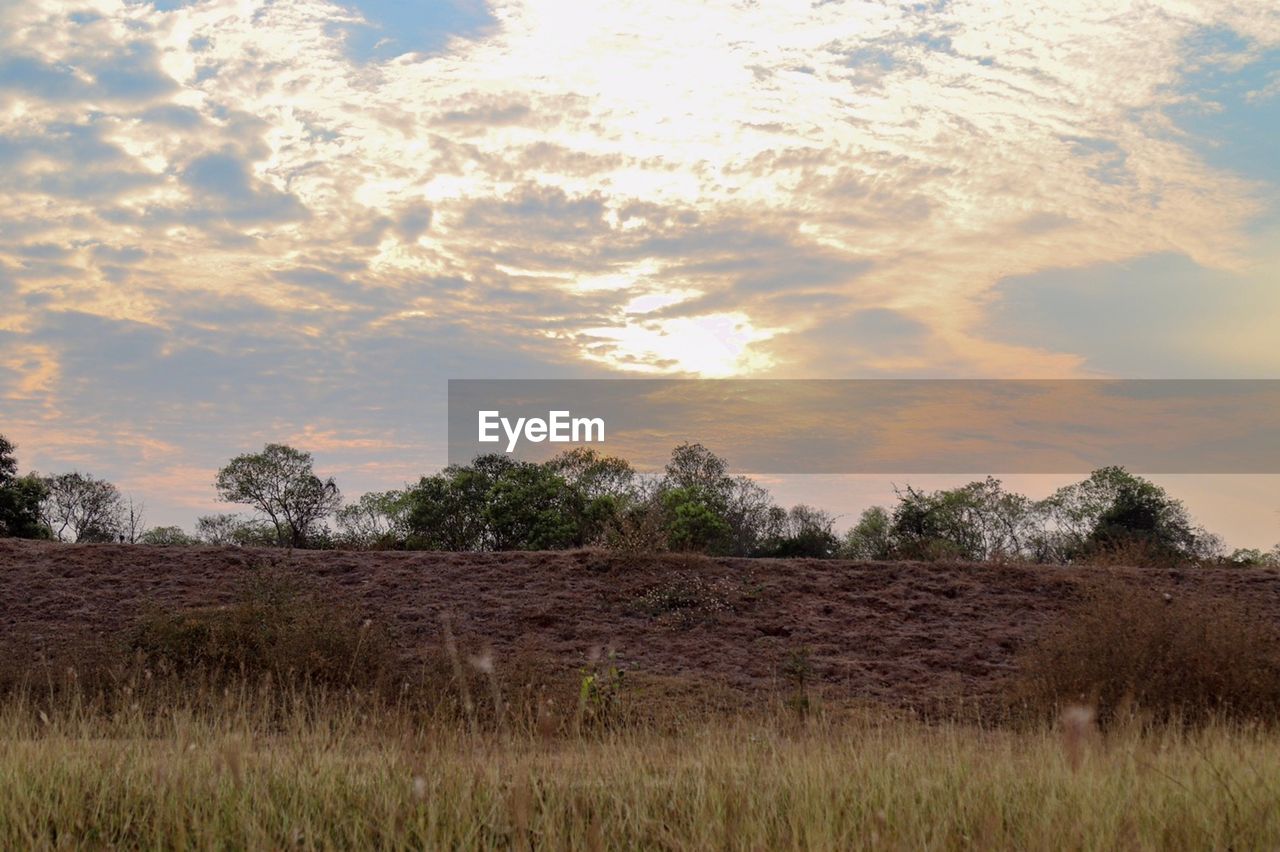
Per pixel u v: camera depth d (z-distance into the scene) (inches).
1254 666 385.4
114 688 352.2
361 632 397.1
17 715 287.0
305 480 1006.4
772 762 247.4
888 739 284.7
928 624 503.2
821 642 478.0
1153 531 1039.0
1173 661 389.1
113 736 279.9
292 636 401.7
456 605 502.6
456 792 210.4
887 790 211.0
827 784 222.1
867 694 415.8
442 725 267.6
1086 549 1002.1
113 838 200.2
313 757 236.2
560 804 198.4
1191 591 540.4
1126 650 397.4
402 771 226.1
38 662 394.6
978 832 199.5
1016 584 553.3
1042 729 306.7
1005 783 224.4
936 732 333.4
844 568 573.0
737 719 331.3
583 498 1087.0
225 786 213.5
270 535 1109.7
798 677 421.1
